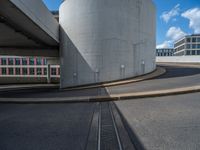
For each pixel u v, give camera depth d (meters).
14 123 5.45
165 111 6.14
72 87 19.38
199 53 87.38
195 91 9.72
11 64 51.78
